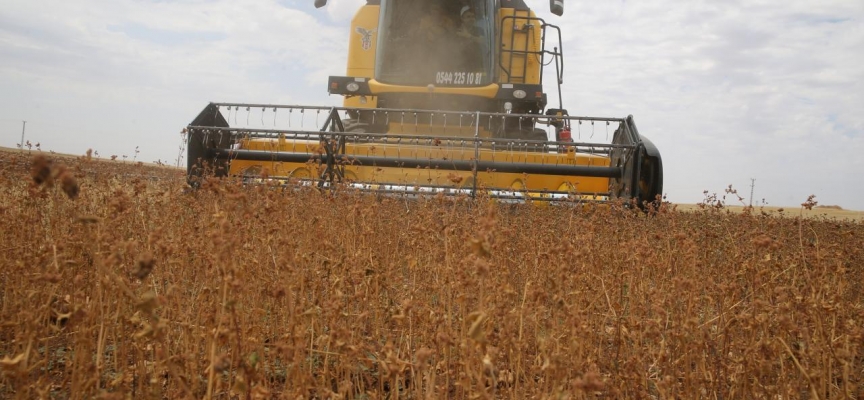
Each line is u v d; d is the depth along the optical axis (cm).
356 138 1032
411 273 516
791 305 398
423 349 285
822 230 787
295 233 500
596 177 1020
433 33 1177
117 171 830
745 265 432
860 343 362
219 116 1041
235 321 285
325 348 408
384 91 1164
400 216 693
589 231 495
